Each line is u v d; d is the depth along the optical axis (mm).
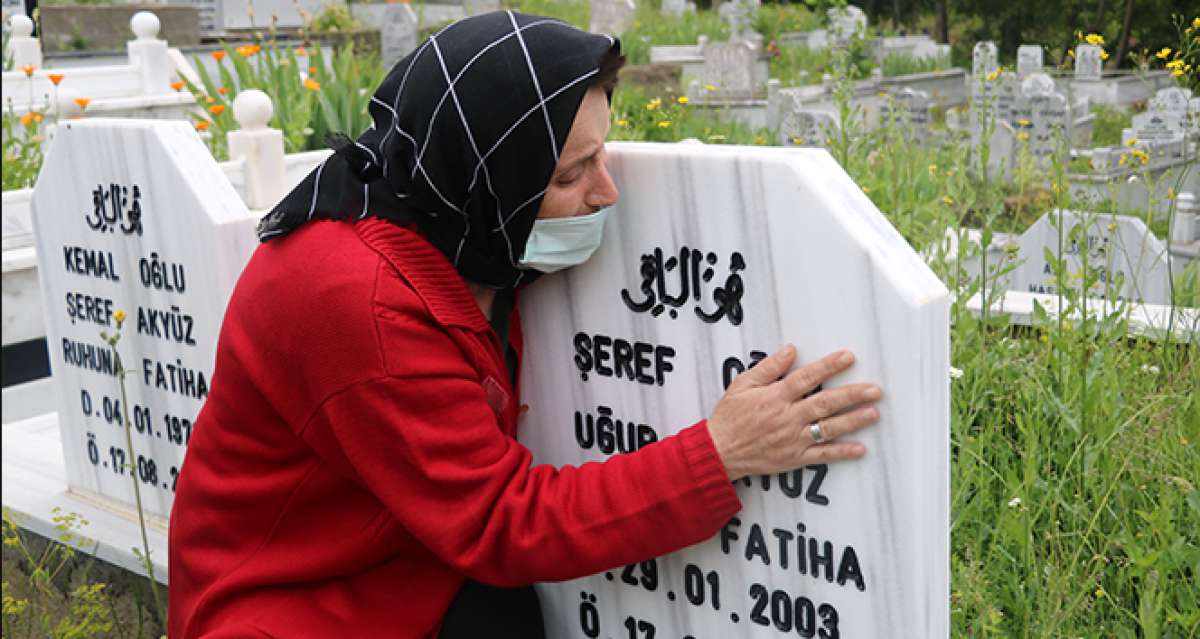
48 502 3447
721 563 2018
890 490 1756
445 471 1789
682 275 1942
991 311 4004
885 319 1700
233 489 1967
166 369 3064
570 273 2098
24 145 6316
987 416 3203
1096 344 3377
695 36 17453
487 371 1890
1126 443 2891
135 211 2998
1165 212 6039
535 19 1806
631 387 2070
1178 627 2486
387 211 1838
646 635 2178
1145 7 15938
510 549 1817
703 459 1803
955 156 4520
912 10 22312
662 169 1920
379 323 1765
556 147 1758
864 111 5363
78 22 14305
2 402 4977
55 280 3328
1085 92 11242
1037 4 18953
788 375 1785
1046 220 5023
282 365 1835
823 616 1899
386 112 1863
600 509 1812
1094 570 2592
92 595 3039
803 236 1770
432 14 18578
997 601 2561
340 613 1951
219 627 1966
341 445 1815
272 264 1871
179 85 8156
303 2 17531
